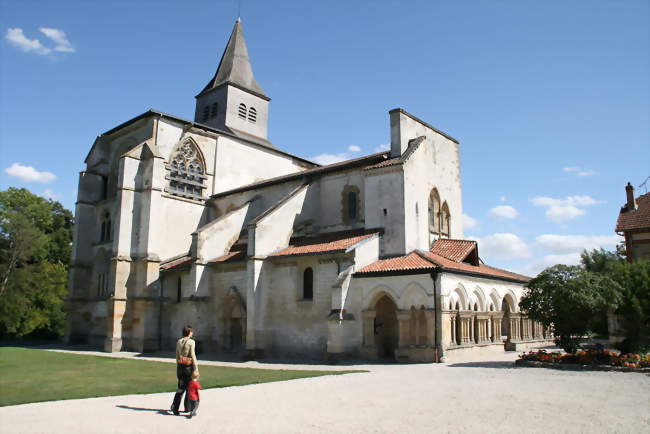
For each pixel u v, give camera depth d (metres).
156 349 36.72
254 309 30.78
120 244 38.06
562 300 22.03
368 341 27.41
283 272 31.42
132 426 10.61
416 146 32.94
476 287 29.30
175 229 41.03
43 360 28.38
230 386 17.03
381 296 27.84
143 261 38.00
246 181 47.62
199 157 44.06
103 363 26.66
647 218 36.81
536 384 16.52
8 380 19.22
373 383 17.55
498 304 31.66
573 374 18.98
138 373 21.67
